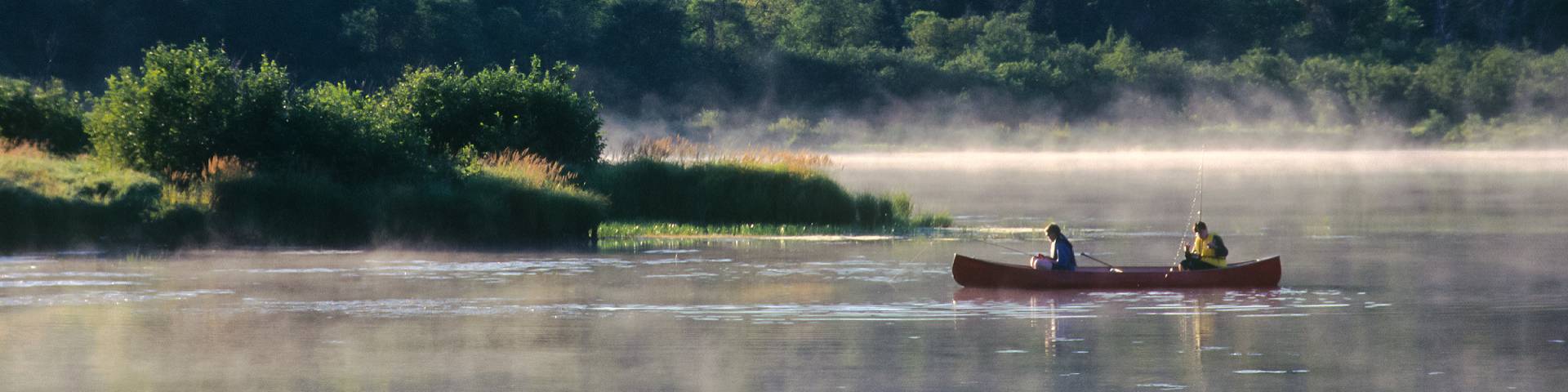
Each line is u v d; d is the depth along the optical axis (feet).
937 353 125.90
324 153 245.24
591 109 306.35
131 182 227.81
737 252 215.10
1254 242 242.37
